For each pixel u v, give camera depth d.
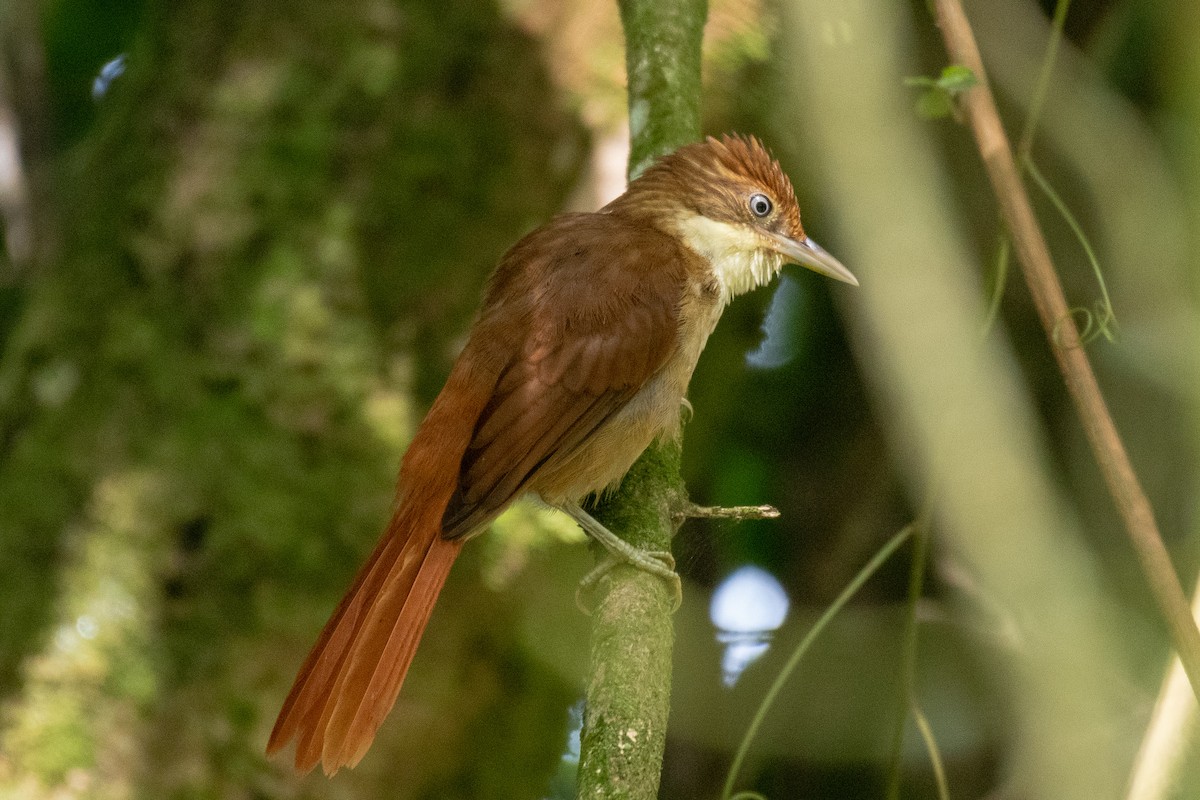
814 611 10.60
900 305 8.34
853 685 10.35
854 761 10.29
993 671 10.09
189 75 10.55
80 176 11.11
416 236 9.95
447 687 9.06
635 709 5.98
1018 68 10.20
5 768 8.63
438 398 7.65
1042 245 7.16
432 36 10.30
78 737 8.68
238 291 9.80
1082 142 10.09
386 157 10.08
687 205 8.55
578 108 10.13
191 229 9.96
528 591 9.35
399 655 6.93
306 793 8.67
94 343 9.87
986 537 8.66
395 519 7.30
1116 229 10.11
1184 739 6.20
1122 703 9.03
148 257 9.97
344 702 6.77
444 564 7.15
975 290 8.83
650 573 7.06
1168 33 9.84
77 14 12.18
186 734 8.71
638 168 8.61
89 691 8.80
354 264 9.87
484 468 7.33
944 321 8.29
